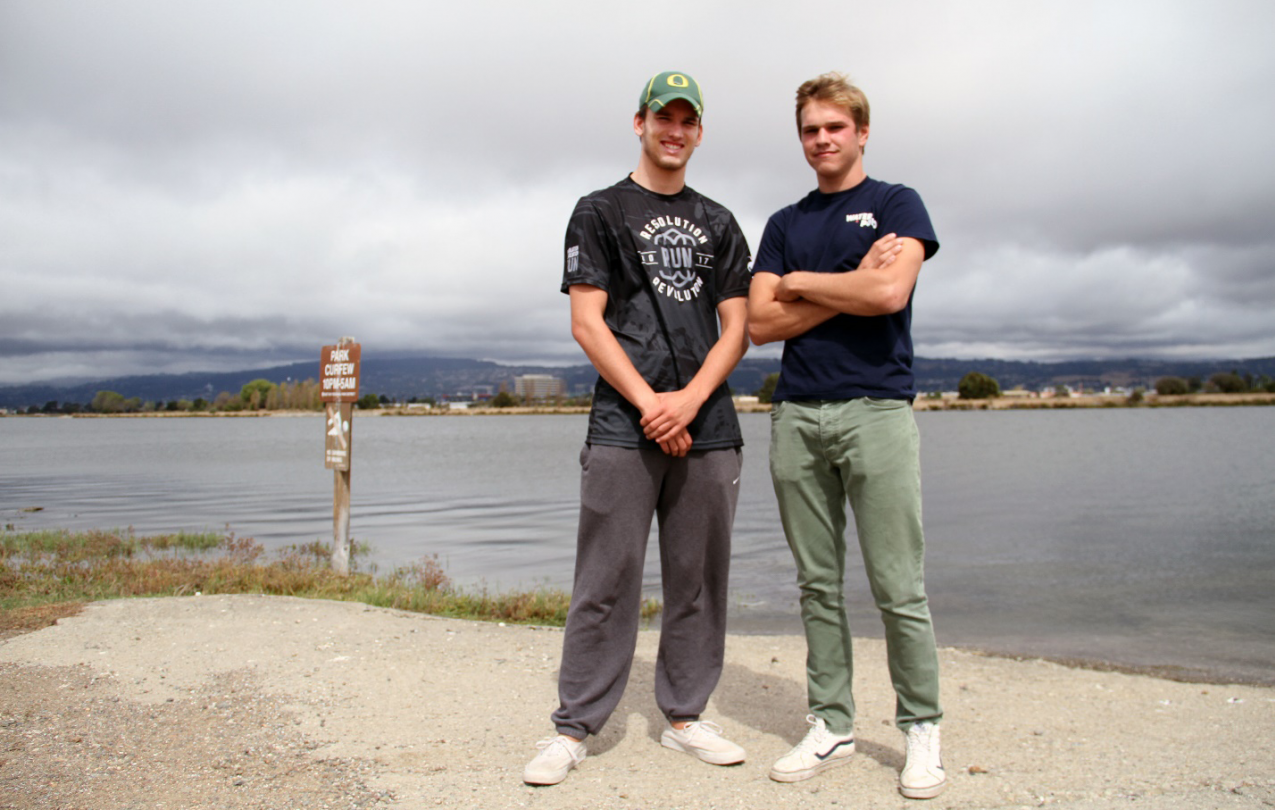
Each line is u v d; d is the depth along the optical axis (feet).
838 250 10.02
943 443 188.85
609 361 9.87
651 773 9.96
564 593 25.46
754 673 15.58
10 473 99.50
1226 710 13.78
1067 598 28.22
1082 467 110.83
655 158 10.61
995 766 10.48
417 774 9.81
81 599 20.95
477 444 206.90
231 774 9.79
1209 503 63.57
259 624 17.34
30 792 9.18
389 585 25.16
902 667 9.53
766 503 64.23
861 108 10.14
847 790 9.42
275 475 96.68
